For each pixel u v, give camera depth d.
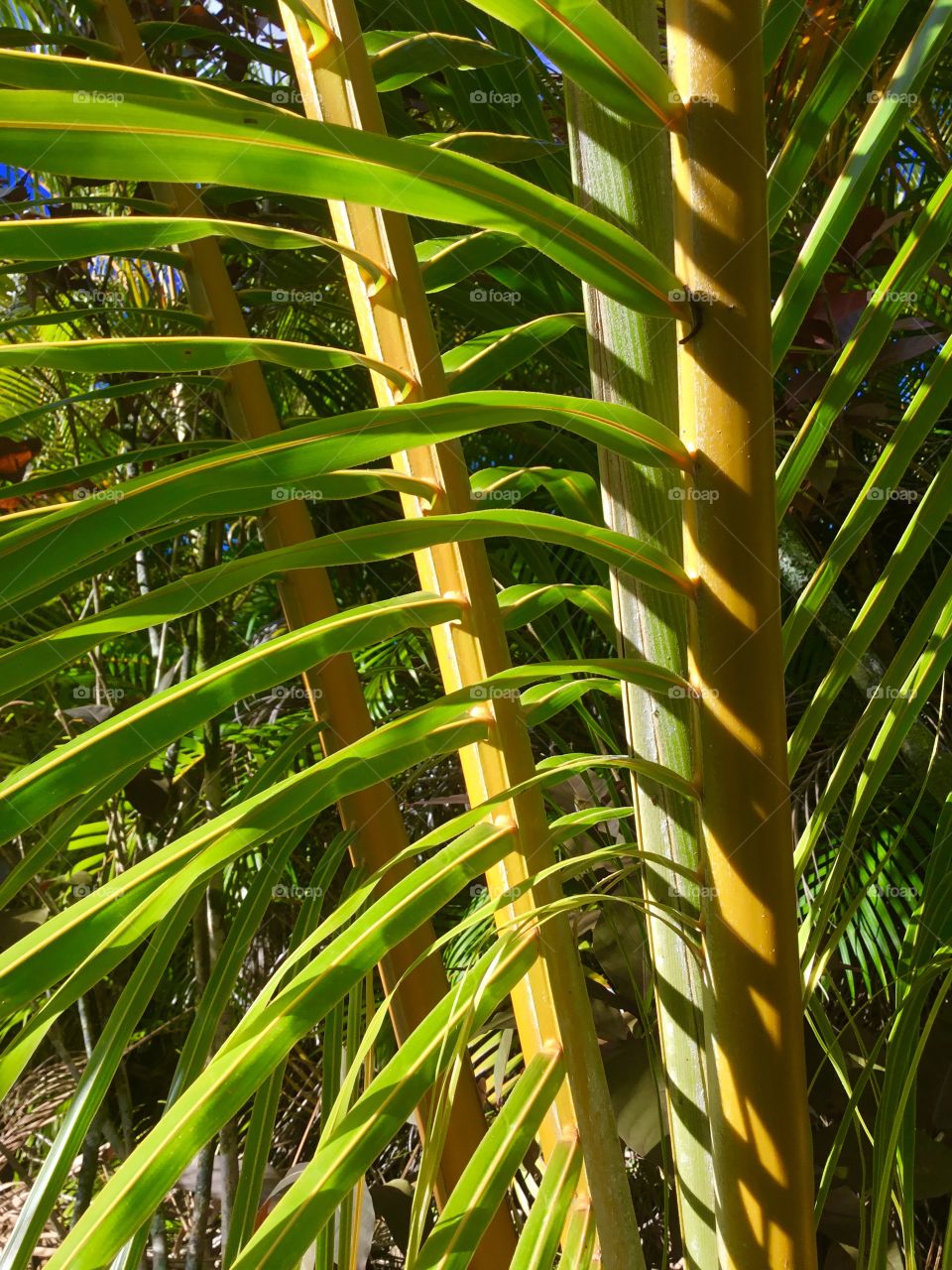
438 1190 0.77
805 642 1.59
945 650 0.60
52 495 1.43
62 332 1.44
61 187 1.34
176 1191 1.64
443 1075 0.47
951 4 0.51
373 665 1.75
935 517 0.56
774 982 0.50
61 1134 0.57
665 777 0.51
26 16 1.35
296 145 0.36
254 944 1.60
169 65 1.36
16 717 1.69
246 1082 0.47
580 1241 0.58
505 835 0.58
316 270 1.24
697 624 0.49
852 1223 0.97
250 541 1.64
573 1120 0.62
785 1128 0.50
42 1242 1.50
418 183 0.38
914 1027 0.62
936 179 1.48
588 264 0.44
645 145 0.60
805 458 0.56
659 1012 0.65
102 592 1.73
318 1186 0.46
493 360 0.66
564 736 1.44
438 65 0.85
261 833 0.49
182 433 1.53
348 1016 0.71
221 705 0.47
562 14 0.40
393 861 0.56
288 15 0.64
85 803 0.62
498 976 0.56
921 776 1.09
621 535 0.47
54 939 0.44
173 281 1.49
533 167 0.97
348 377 1.58
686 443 0.48
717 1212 0.53
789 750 0.58
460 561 0.60
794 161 0.54
